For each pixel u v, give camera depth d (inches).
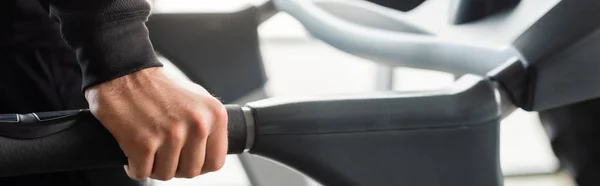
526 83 33.3
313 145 28.8
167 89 28.5
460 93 30.4
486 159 30.8
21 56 40.3
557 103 33.9
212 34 56.5
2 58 39.9
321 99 29.1
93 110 27.9
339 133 28.9
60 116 27.1
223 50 56.8
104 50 28.8
